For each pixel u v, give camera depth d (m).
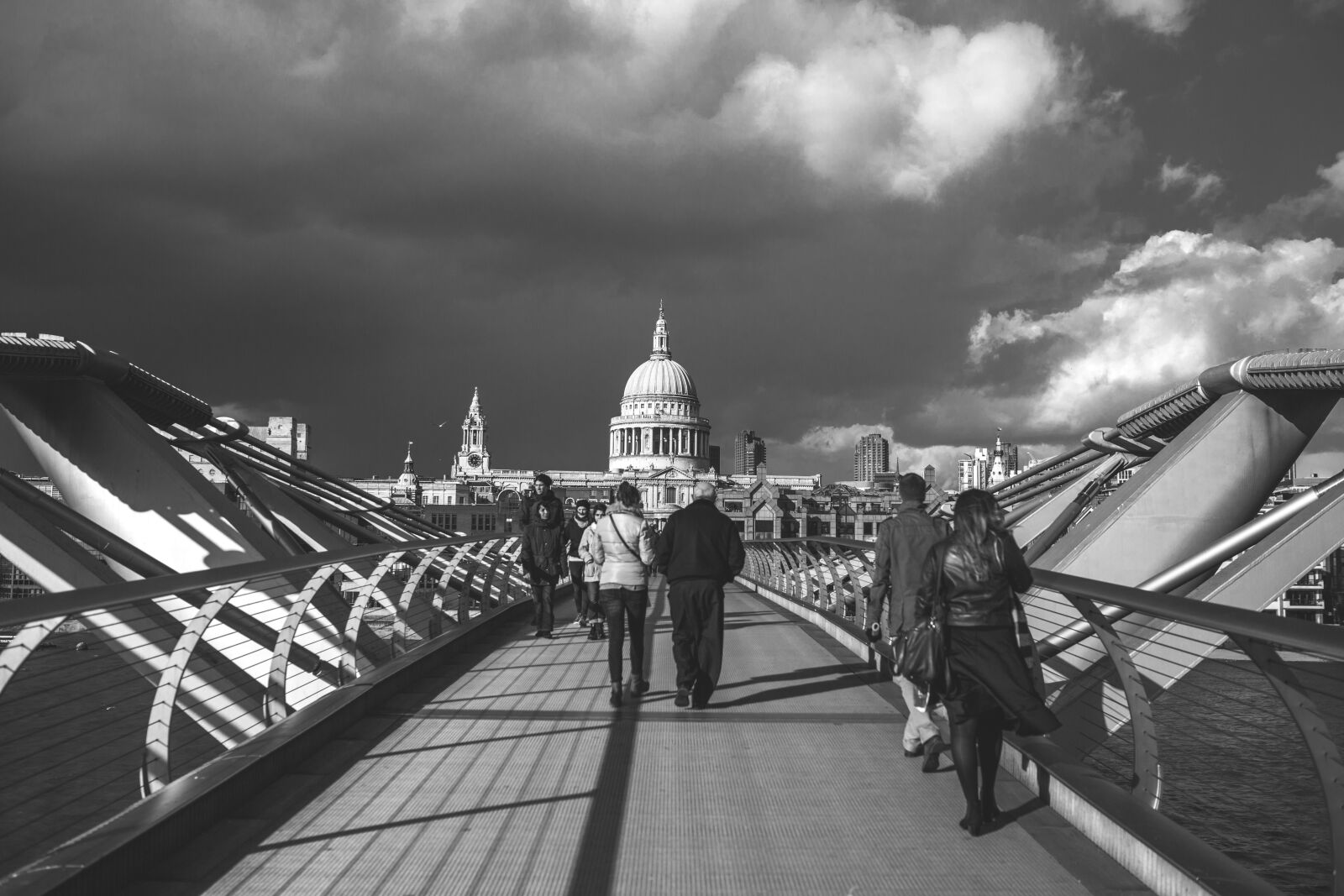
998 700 7.05
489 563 22.06
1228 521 17.19
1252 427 17.12
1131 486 17.33
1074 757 8.26
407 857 6.81
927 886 6.34
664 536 11.91
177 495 20.47
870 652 15.26
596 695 12.70
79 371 20.58
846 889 6.30
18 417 20.53
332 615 17.72
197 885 6.29
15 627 6.12
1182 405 19.45
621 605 12.15
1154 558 17.02
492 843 7.09
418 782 8.59
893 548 9.80
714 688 12.02
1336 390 15.52
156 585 6.91
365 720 10.95
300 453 151.88
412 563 22.86
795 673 14.58
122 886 6.20
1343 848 5.24
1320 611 74.19
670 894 6.21
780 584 31.19
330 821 7.54
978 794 7.67
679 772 8.95
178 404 24.95
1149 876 6.24
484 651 17.27
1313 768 5.59
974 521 7.29
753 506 190.25
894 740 10.22
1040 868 6.64
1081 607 7.72
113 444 20.58
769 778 8.77
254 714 15.49
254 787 8.09
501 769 9.02
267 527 24.28
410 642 17.30
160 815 6.75
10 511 16.95
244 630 16.92
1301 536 14.22
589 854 6.89
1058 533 21.67
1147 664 13.51
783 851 6.97
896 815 7.75
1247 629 5.29
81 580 17.03
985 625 7.20
